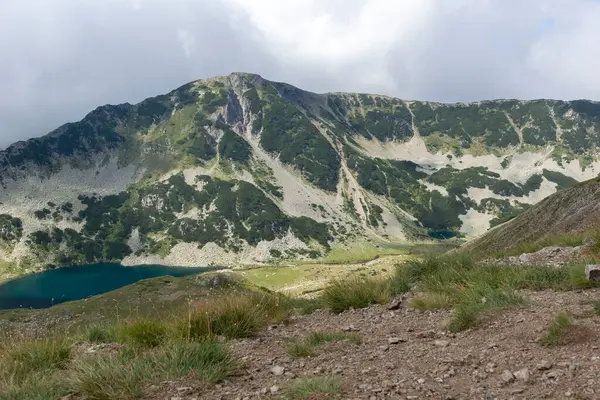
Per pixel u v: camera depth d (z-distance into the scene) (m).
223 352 6.39
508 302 8.19
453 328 7.50
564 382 4.63
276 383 5.52
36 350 7.54
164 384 5.55
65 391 5.67
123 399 5.20
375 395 4.76
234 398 5.08
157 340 7.82
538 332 6.46
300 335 8.37
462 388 4.84
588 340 5.73
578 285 9.06
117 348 7.86
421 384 4.99
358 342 7.31
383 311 9.93
